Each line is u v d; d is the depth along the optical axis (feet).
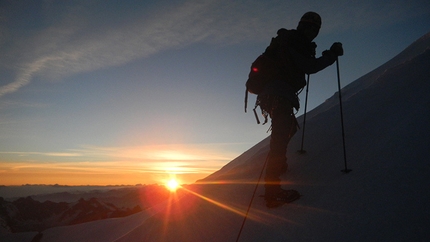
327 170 11.60
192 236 11.71
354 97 16.40
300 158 13.53
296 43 11.12
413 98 12.77
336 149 12.74
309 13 11.79
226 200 12.78
